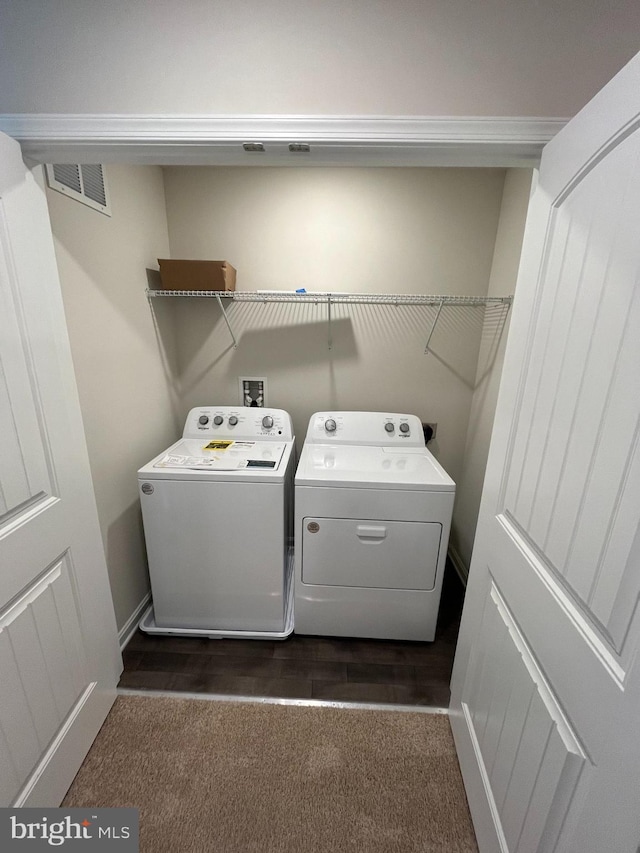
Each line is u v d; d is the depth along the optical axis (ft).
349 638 5.41
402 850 3.18
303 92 2.64
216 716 4.27
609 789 1.65
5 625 2.73
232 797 3.52
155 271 5.78
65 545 3.39
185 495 4.83
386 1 2.49
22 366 2.87
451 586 6.57
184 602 5.29
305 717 4.28
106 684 4.20
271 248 6.14
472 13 2.49
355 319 6.43
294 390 6.85
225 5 2.54
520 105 2.61
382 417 6.31
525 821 2.35
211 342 6.65
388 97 2.63
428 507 4.73
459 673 3.92
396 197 5.86
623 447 1.67
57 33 2.61
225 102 2.68
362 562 4.98
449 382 6.68
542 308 2.50
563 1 2.44
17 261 2.80
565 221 2.27
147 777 3.66
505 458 2.93
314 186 5.85
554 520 2.23
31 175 2.93
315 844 3.21
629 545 1.61
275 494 4.80
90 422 4.32
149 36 2.60
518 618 2.61
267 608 5.26
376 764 3.82
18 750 2.88
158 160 2.97
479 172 5.71
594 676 1.78
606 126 1.85
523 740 2.44
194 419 6.22
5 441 2.71
